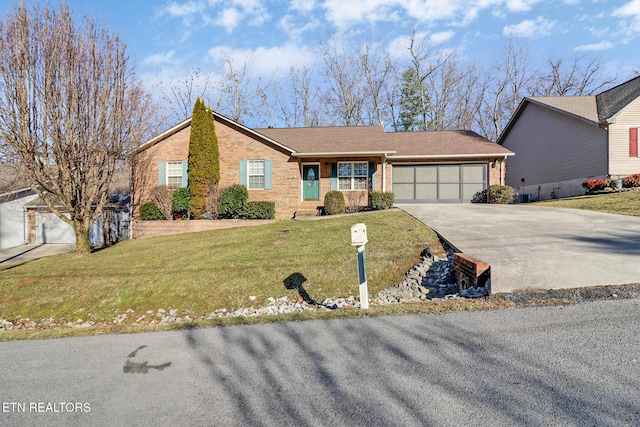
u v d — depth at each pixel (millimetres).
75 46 11047
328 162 16719
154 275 8375
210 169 15141
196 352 3615
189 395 2787
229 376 3061
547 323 3742
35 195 19641
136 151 13758
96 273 8984
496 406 2393
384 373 2930
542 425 2178
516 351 3158
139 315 6723
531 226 9000
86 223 11984
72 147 11180
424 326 3895
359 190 16688
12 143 10484
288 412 2477
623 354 3004
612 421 2184
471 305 4453
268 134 19219
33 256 14930
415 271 6906
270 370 3119
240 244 10375
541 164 21766
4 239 18781
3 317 7070
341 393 2674
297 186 16141
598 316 3846
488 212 12102
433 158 17641
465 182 17859
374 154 15922
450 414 2336
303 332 3957
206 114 15172
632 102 16578
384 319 4199
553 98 21797
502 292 4938
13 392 2996
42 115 10867
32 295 7930
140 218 15328
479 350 3225
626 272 5184
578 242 6992
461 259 6070
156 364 3400
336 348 3479
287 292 6875
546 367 2859
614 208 11648
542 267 5379
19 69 10484
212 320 4590
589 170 17875
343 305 5914
